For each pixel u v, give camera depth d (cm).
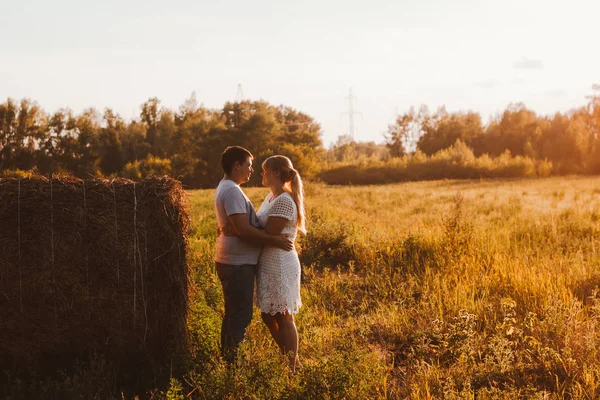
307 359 432
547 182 4056
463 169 6062
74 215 382
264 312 423
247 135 6806
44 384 368
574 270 686
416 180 6084
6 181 379
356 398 346
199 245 897
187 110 8162
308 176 5872
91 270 387
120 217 388
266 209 428
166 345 402
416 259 784
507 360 402
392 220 1311
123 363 398
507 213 1409
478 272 694
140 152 7494
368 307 604
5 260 375
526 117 8669
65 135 7225
